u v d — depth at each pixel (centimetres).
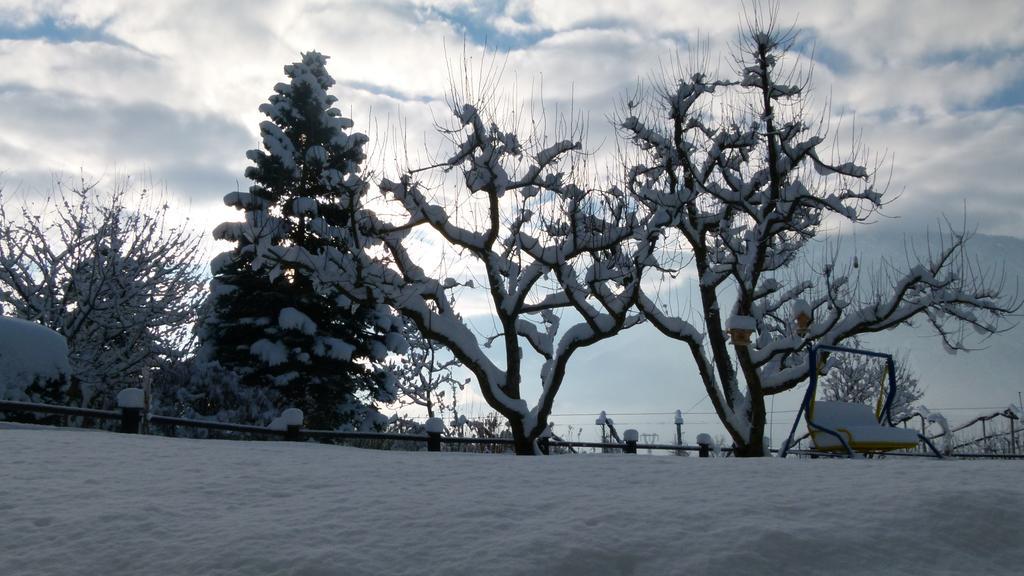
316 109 2684
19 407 1221
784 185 1781
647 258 1686
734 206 1809
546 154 1677
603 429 2398
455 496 484
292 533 400
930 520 395
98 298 2356
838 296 1853
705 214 1906
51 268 2308
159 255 2439
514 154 1666
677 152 1833
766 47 1731
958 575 347
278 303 2580
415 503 460
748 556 355
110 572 362
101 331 2378
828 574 348
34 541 402
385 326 2717
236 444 1091
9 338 1661
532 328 1856
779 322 2047
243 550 375
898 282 1731
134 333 2381
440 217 1664
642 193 1819
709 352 2042
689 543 372
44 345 1709
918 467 600
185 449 830
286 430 1503
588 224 1720
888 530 385
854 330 1781
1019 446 2212
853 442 960
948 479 509
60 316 2300
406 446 2430
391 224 1697
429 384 3175
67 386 1733
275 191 2577
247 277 2617
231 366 2594
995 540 379
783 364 2030
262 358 2481
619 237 1678
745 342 1714
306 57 2819
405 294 1669
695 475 572
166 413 2261
